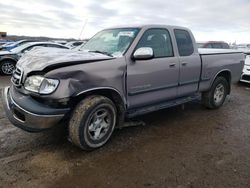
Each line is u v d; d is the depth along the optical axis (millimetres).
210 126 4609
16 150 3432
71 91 3062
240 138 4094
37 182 2742
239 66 6000
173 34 4434
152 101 4184
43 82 2998
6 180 2754
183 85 4668
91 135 3412
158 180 2846
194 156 3430
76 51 3803
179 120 4891
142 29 3996
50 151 3438
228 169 3121
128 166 3123
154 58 4027
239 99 6809
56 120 3088
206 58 5035
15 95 3322
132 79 3709
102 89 3395
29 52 3818
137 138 3965
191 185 2770
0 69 10305
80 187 2688
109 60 3441
